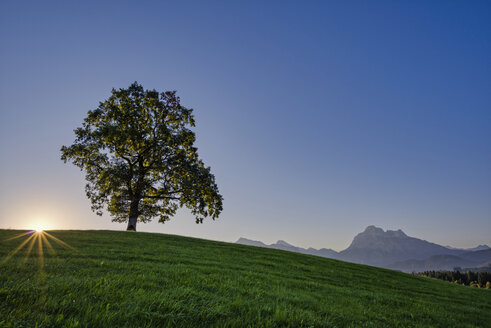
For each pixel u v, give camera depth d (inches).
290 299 315.9
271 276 511.8
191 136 1368.1
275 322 214.2
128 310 191.5
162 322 185.8
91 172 1286.9
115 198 1279.5
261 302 272.5
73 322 161.3
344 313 300.5
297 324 219.0
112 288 240.4
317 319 243.0
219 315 213.2
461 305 600.4
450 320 402.3
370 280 734.5
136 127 1272.1
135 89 1326.3
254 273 503.2
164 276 342.6
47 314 169.5
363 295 484.1
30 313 166.6
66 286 223.9
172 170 1312.7
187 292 258.7
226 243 1050.1
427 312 429.1
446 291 802.2
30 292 202.7
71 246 574.6
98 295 214.5
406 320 343.9
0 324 147.5
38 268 313.9
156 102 1306.6
